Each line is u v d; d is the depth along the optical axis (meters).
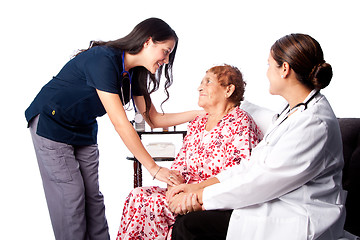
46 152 1.67
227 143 1.62
